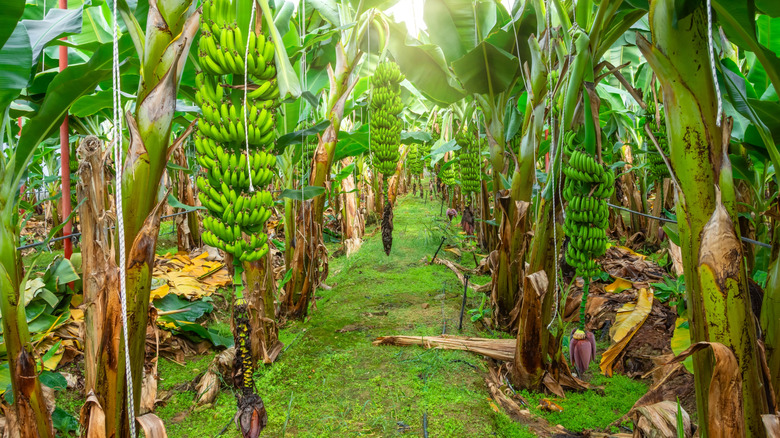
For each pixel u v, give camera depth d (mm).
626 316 3408
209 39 1641
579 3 2426
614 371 3117
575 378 2873
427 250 6645
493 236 5488
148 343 3127
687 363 2260
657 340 3223
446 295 4652
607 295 4059
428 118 10195
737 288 1287
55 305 2945
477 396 2643
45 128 1880
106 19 3824
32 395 1706
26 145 1810
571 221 2314
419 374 2916
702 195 1347
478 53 3711
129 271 1573
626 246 6312
